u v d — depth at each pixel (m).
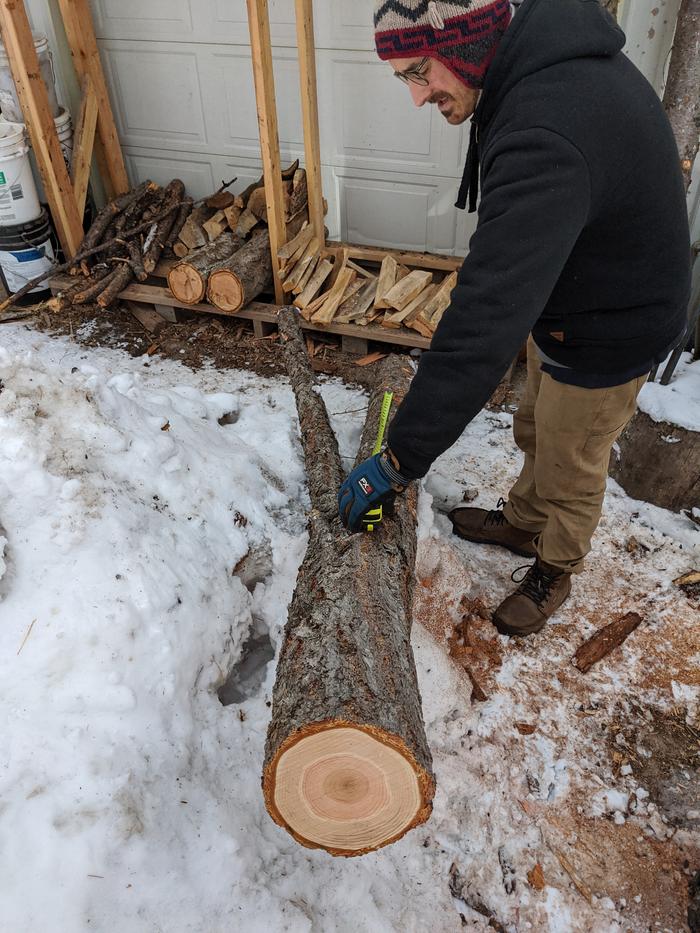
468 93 1.41
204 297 3.86
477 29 1.27
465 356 1.31
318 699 1.43
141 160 4.60
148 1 3.93
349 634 1.60
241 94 4.09
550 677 2.29
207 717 1.95
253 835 1.80
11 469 1.86
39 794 1.57
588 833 1.93
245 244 3.98
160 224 4.27
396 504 2.16
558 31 1.28
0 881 1.46
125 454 2.17
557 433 1.90
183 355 3.87
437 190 3.99
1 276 4.47
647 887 1.83
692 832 1.93
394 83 3.74
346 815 1.47
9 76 3.95
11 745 1.60
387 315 3.61
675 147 1.46
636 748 2.12
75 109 4.35
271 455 2.81
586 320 1.63
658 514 2.85
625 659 2.35
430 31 1.29
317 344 3.87
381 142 3.95
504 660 2.34
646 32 3.02
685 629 2.44
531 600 2.36
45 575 1.79
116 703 1.73
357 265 4.01
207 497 2.32
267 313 3.82
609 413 1.83
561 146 1.22
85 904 1.49
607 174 1.30
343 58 3.75
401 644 1.69
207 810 1.76
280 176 3.64
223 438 2.74
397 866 1.83
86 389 2.17
